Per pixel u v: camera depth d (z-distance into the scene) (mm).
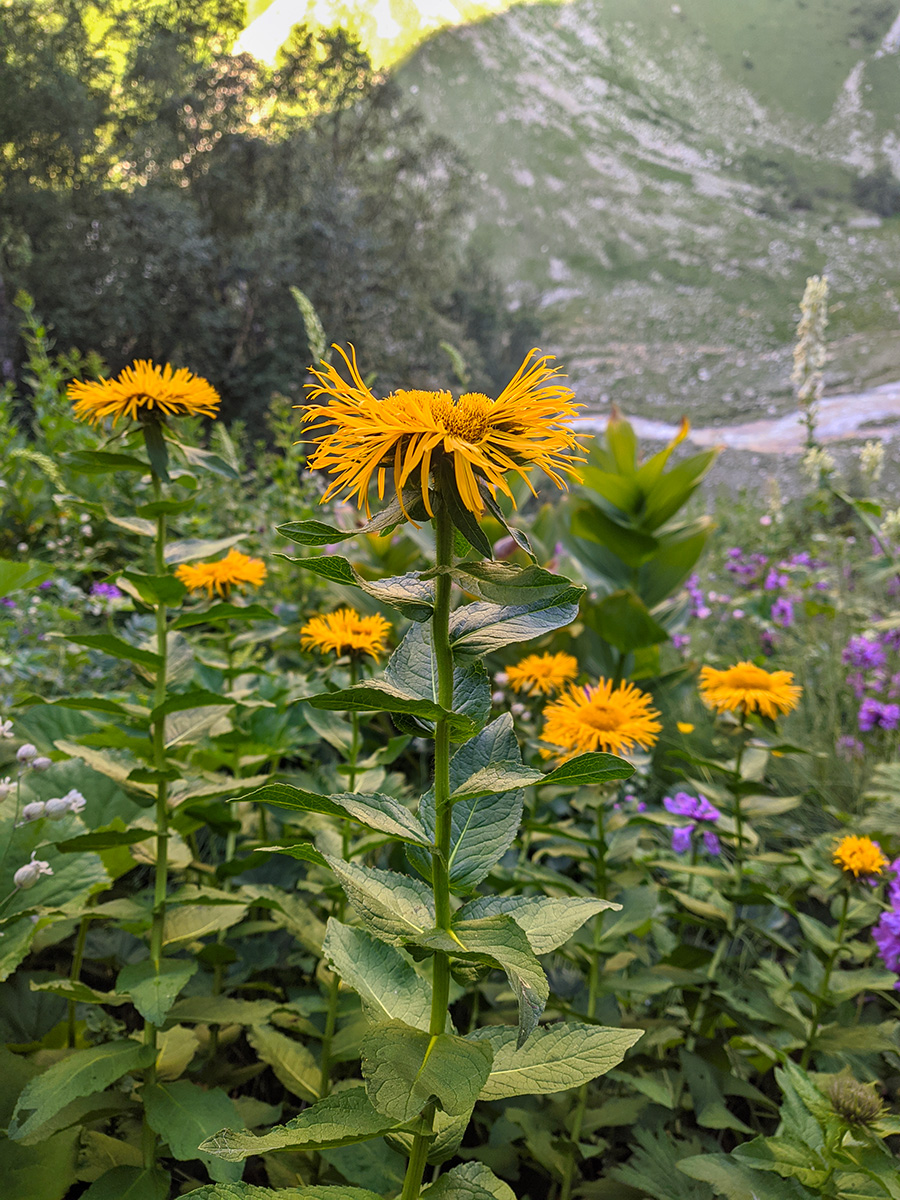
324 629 1607
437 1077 688
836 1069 1587
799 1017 1483
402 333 22469
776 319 53125
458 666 747
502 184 59906
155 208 18734
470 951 680
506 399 711
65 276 17344
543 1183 1511
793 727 3072
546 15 68500
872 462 3342
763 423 39094
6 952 1204
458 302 32406
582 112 66062
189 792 1306
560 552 3861
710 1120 1311
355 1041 1318
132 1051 1113
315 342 2248
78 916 1197
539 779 731
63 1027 1387
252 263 18688
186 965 1164
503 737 874
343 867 811
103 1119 1244
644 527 3510
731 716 1738
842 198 64250
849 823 2066
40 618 3123
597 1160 1535
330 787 1784
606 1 70125
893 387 37219
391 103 25750
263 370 18609
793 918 2129
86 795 1698
